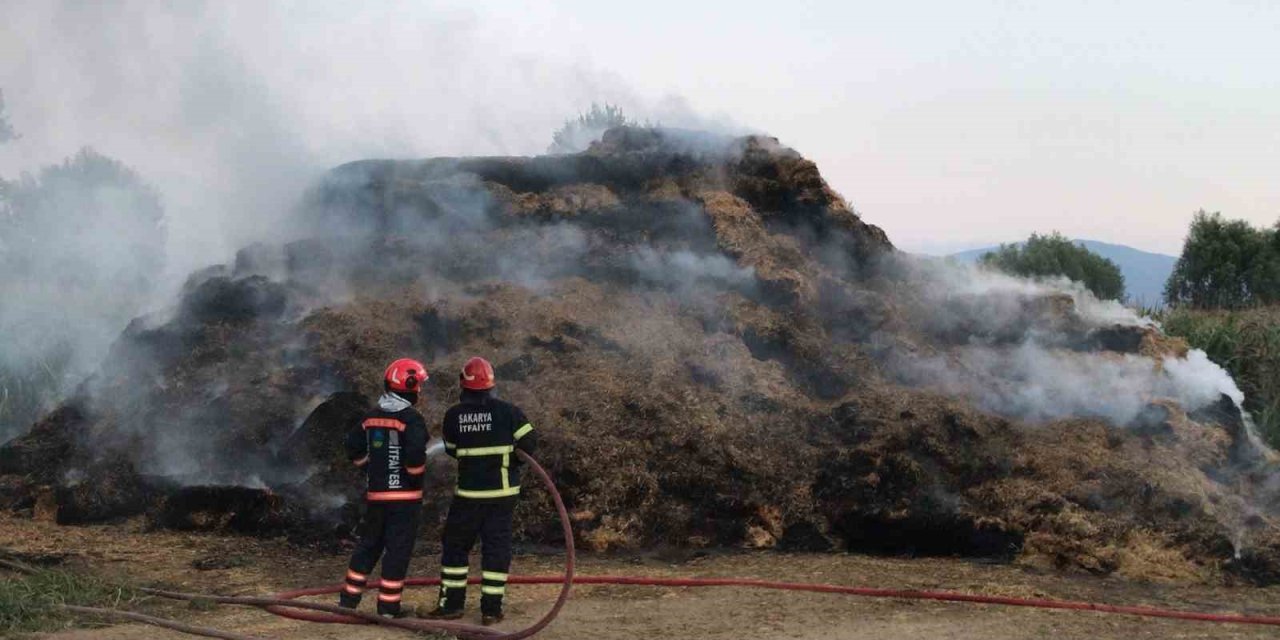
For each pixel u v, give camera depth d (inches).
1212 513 366.6
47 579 307.6
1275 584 346.6
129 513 414.6
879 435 397.7
